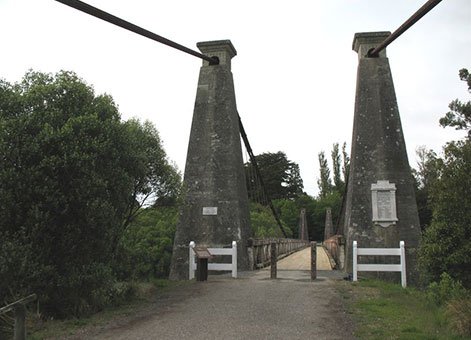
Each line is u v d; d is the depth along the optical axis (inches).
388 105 618.8
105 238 315.6
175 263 621.0
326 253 1201.4
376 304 341.4
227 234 618.5
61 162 293.3
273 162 2915.8
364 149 609.6
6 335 261.6
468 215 405.4
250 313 309.9
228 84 666.8
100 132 325.4
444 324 268.8
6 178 283.1
